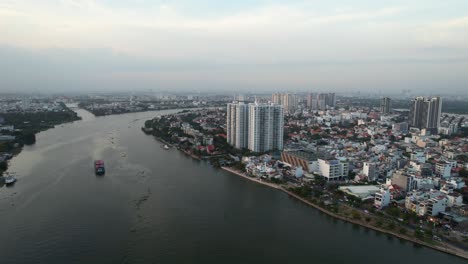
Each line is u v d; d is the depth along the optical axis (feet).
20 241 652.89
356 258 619.67
